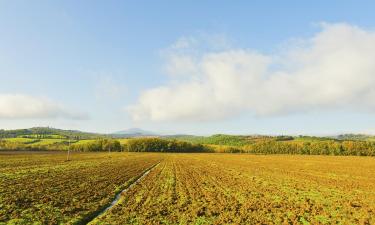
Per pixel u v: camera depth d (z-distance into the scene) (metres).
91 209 23.25
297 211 23.67
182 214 22.17
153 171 60.41
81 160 89.75
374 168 71.31
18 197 26.73
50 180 39.34
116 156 126.94
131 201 27.09
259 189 35.88
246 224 19.75
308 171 62.59
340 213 23.38
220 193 32.38
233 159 113.69
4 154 113.88
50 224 18.69
